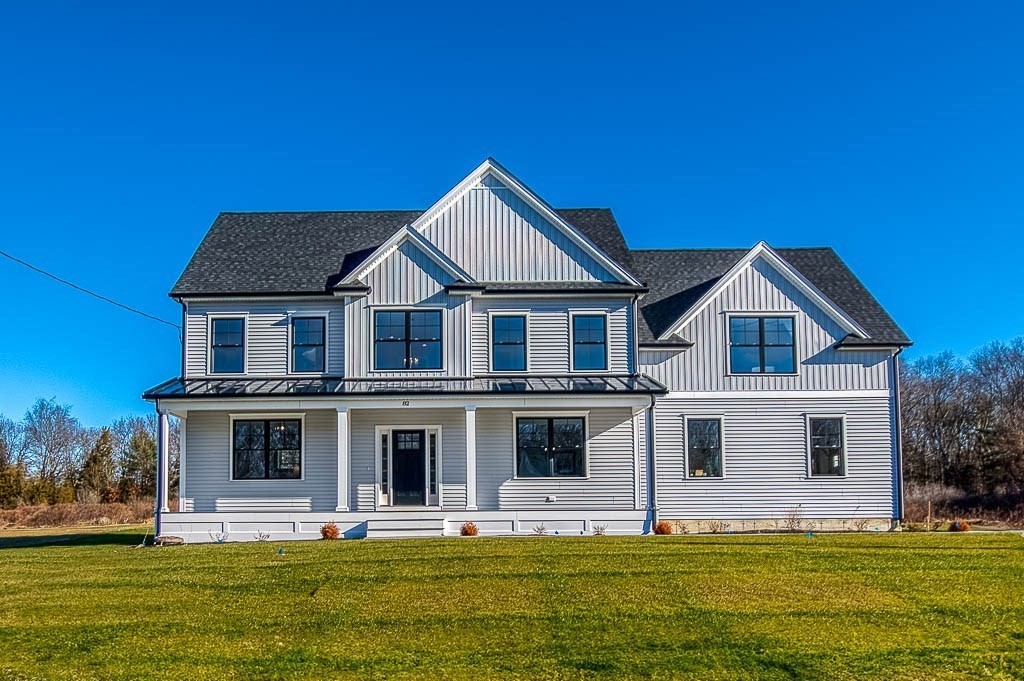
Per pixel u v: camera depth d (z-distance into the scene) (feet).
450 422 87.81
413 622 44.57
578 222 103.45
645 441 88.53
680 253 108.78
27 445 278.87
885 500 89.92
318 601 48.96
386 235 99.35
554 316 90.02
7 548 82.02
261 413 87.86
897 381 91.45
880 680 36.58
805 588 50.90
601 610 46.21
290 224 102.27
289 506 86.79
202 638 42.27
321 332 89.45
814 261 106.73
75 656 39.63
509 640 41.63
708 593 49.62
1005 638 41.68
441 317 88.43
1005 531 85.51
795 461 89.92
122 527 130.52
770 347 91.35
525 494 87.10
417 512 82.79
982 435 180.14
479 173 92.12
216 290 89.25
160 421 83.05
